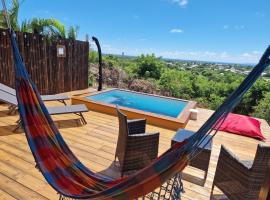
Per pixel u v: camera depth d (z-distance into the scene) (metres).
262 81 12.12
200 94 16.33
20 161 3.22
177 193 1.83
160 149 4.02
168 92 14.28
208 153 2.90
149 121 5.30
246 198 2.29
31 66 6.64
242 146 4.40
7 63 5.96
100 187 2.09
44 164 2.10
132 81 14.37
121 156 2.97
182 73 18.33
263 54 1.07
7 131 4.22
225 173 2.53
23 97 2.31
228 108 1.26
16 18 7.57
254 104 12.25
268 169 1.29
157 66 22.78
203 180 3.08
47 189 2.68
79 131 4.55
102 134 4.46
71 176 2.16
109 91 8.03
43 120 2.38
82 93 7.57
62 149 2.38
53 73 7.46
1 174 2.89
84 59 8.82
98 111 5.96
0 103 6.02
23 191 2.61
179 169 1.59
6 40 5.83
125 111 5.58
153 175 1.63
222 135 4.88
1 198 2.47
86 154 3.62
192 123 5.52
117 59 18.45
